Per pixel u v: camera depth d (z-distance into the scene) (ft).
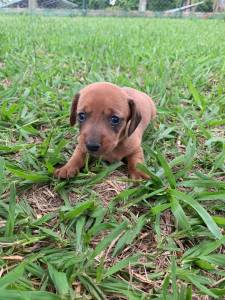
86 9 6.05
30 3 6.88
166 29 3.44
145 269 0.64
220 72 1.65
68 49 2.08
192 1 7.29
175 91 1.38
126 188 0.82
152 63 1.78
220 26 3.99
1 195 0.78
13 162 0.89
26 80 1.45
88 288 0.58
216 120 1.14
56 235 0.67
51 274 0.59
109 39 2.43
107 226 0.70
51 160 0.89
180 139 1.06
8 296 0.52
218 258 0.63
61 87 1.44
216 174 0.89
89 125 0.82
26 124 1.06
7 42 2.15
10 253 0.64
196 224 0.72
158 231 0.70
